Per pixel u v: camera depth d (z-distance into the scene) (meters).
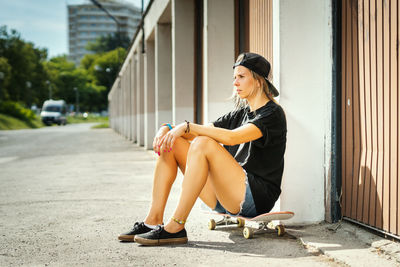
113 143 16.31
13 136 24.22
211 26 5.34
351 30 2.92
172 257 2.43
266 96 2.67
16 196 4.85
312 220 3.16
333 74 3.08
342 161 3.07
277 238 2.85
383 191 2.61
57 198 4.66
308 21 3.10
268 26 3.88
